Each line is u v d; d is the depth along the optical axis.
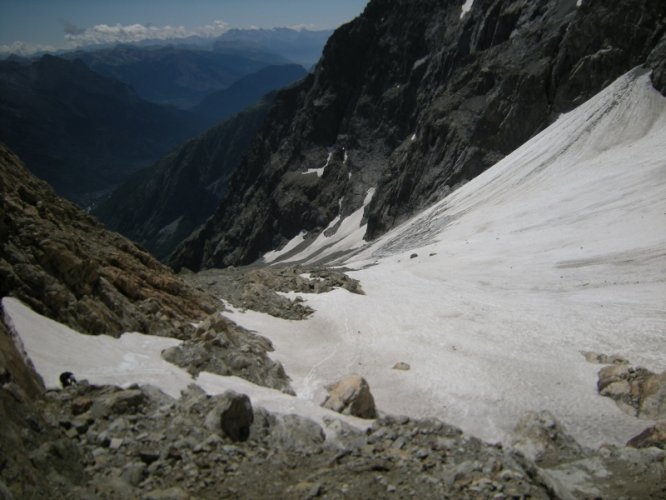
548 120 101.00
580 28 99.31
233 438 18.94
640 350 31.69
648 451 21.39
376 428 22.27
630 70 90.44
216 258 196.62
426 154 122.12
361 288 48.09
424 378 30.16
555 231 60.50
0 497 11.64
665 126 78.56
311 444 19.91
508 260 55.22
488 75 117.69
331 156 178.75
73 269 26.95
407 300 43.69
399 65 177.50
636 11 94.31
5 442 13.77
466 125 114.75
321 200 170.38
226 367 26.75
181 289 35.91
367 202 159.12
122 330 27.55
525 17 124.94
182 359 26.06
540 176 82.06
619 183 67.25
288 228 173.75
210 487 15.76
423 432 21.62
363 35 190.00
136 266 34.69
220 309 37.50
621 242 51.88
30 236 26.56
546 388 28.81
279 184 184.12
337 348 34.78
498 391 28.48
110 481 14.98
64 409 17.75
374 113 176.50
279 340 35.22
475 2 154.25
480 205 83.75
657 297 38.75
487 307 41.38
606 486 19.67
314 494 15.58
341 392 25.86
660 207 56.69
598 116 85.62
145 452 16.50
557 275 48.09
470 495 15.73
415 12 180.38
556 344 33.84
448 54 155.75
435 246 69.62
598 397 27.84
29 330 21.78
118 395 18.89
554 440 23.31
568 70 100.50
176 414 19.16
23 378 17.91
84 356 22.27
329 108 188.88
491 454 19.17
